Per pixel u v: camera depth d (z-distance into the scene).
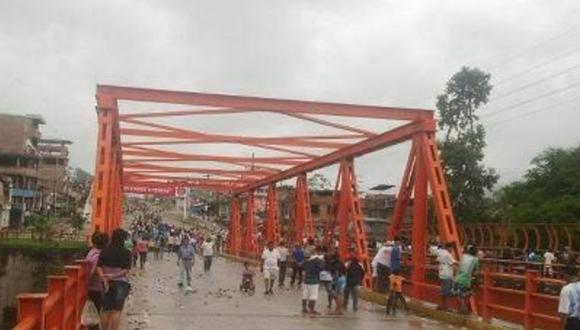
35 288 35.34
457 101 39.16
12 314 27.28
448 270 19.62
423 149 23.39
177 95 23.84
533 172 58.28
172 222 117.50
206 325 15.64
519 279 17.22
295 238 40.06
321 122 25.33
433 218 37.03
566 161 56.50
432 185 22.62
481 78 38.78
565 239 30.69
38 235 62.09
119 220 39.19
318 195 73.88
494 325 16.52
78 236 65.81
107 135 22.33
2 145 85.12
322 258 19.61
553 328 15.07
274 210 47.31
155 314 17.25
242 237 58.78
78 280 10.24
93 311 11.02
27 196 83.44
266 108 24.61
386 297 22.70
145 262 39.03
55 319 7.55
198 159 41.59
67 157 105.69
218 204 107.81
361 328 16.48
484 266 20.17
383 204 73.50
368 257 27.50
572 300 11.26
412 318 19.20
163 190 61.00
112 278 10.80
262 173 47.62
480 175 38.94
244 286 25.50
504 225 28.83
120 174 36.91
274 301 22.34
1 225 74.00
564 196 51.09
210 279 31.31
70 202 100.25
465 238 30.86
